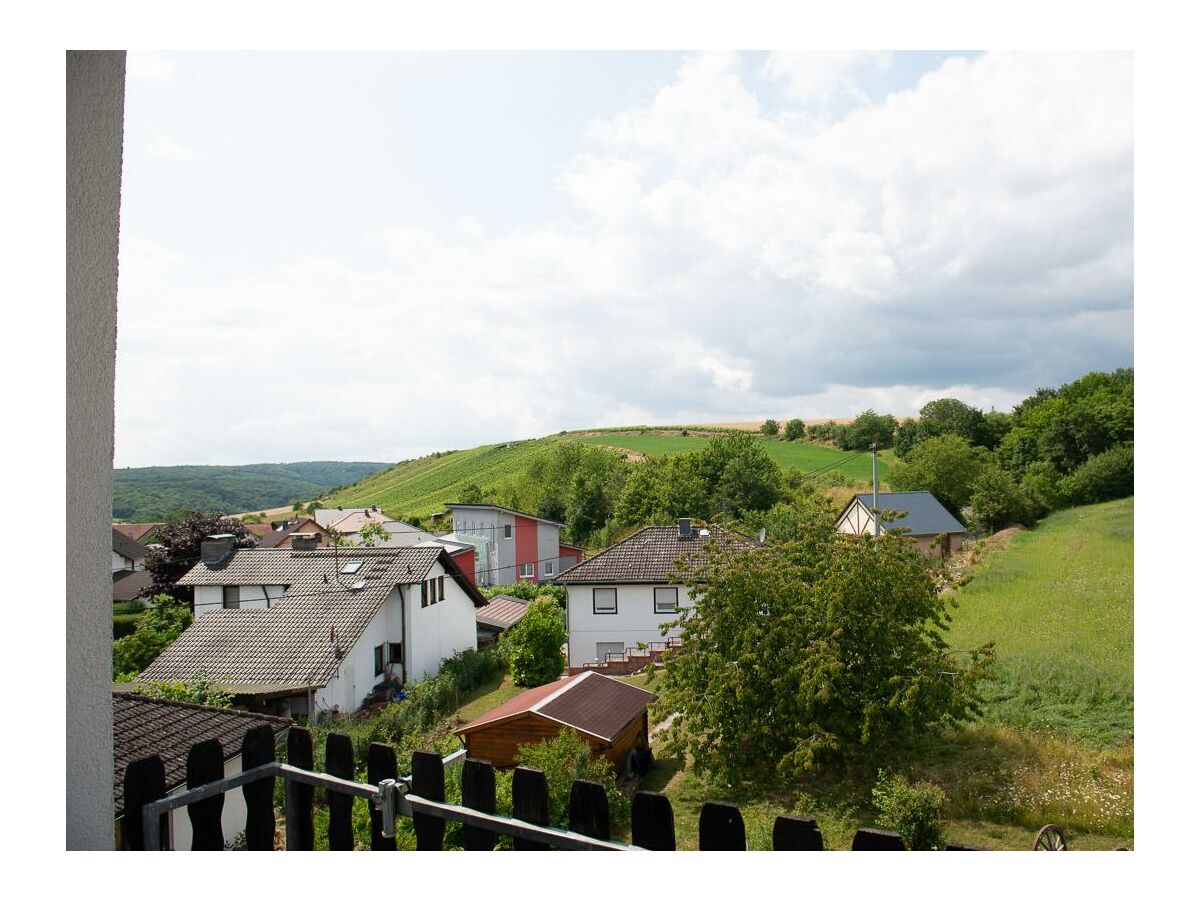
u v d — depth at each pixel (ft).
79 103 6.77
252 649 79.82
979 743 49.44
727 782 50.65
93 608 6.99
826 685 45.75
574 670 94.48
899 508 144.15
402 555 96.73
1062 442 175.01
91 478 6.92
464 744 53.11
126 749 33.88
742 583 52.31
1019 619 78.89
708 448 204.64
